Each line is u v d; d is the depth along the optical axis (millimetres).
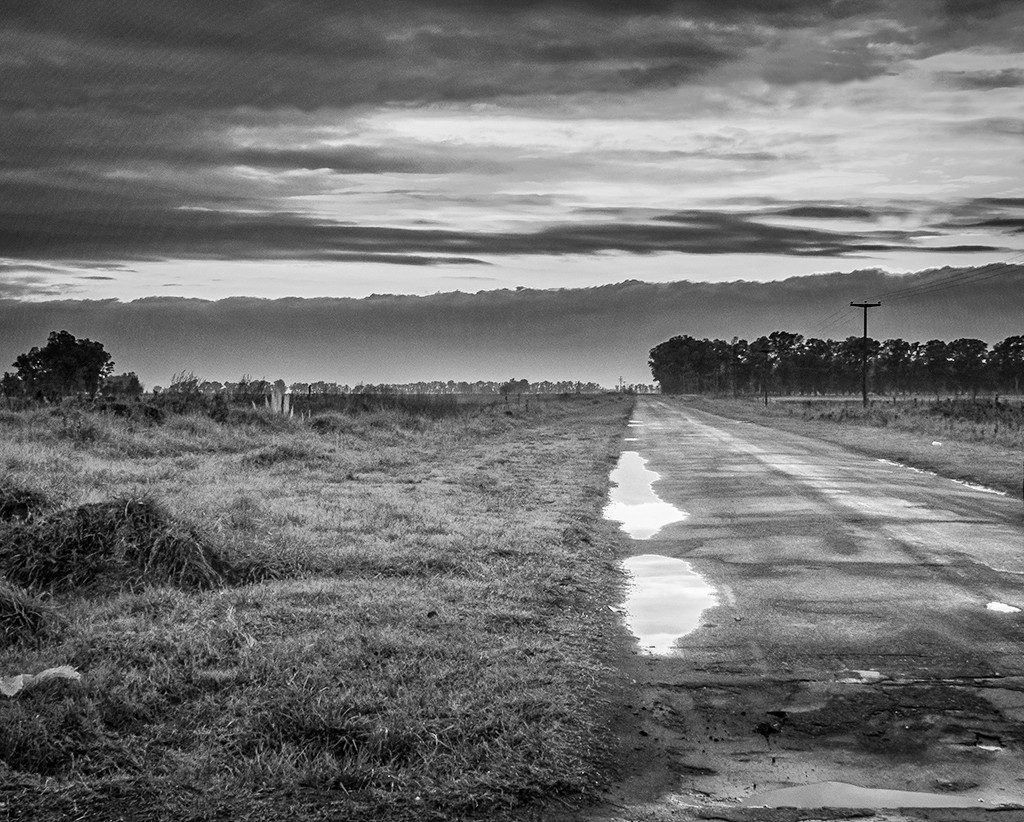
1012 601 9250
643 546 12383
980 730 5934
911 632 8109
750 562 11258
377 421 30656
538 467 21844
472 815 4715
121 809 4672
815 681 6852
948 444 29500
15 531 9086
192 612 7820
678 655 7492
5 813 4602
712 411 70938
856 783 5191
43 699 5625
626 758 5465
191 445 21297
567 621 8250
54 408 22703
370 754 5215
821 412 56344
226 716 5668
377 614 7930
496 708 5875
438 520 12797
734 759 5488
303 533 11297
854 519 14461
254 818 4621
